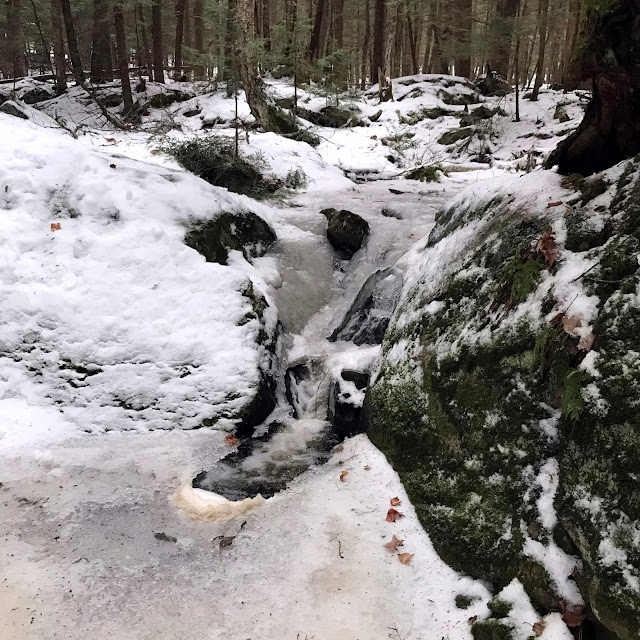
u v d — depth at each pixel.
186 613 2.70
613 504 2.31
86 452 4.02
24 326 4.69
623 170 3.29
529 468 2.81
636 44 3.11
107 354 4.61
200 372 4.62
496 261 3.76
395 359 4.28
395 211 8.02
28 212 5.41
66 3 16.50
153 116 15.22
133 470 3.85
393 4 19.88
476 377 3.33
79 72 17.00
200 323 4.89
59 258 5.09
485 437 3.11
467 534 2.93
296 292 6.26
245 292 5.21
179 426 4.34
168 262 5.19
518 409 2.96
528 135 13.84
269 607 2.74
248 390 4.57
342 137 14.66
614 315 2.62
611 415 2.43
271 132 12.11
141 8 20.17
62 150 5.98
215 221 5.95
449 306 3.99
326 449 4.25
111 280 4.98
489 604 2.60
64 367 4.54
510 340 3.15
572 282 2.96
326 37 23.23
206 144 9.57
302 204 8.79
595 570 2.27
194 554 3.09
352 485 3.66
